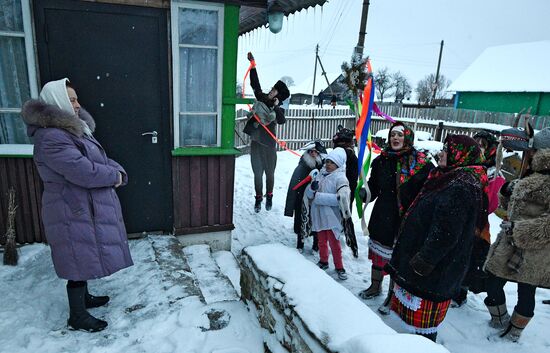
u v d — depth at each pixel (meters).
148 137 3.65
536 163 2.44
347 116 13.75
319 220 3.74
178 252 3.44
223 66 3.74
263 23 6.09
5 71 3.23
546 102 20.14
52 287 2.77
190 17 3.58
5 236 3.36
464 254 2.11
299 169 4.33
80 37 3.27
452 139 2.19
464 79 24.28
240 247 4.52
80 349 2.07
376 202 3.18
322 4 4.14
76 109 2.28
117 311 2.47
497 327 2.90
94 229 2.21
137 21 3.40
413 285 2.17
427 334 2.23
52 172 2.11
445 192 2.10
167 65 3.57
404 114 17.19
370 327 1.56
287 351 1.81
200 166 3.86
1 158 3.25
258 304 2.21
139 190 3.73
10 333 2.21
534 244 2.35
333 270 3.97
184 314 2.38
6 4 3.11
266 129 5.48
